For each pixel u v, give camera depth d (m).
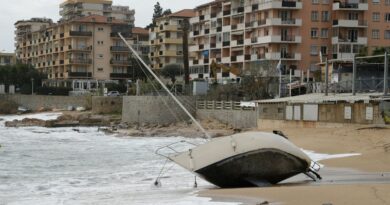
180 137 60.66
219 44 113.88
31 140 59.69
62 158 41.50
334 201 15.34
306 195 16.81
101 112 91.56
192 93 79.50
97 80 133.88
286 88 74.19
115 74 136.00
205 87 79.75
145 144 53.34
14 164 37.53
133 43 140.62
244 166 21.64
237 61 106.81
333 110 45.47
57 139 60.97
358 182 21.25
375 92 50.12
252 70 85.56
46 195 23.14
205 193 19.23
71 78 134.25
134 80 124.50
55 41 143.50
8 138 62.22
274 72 86.31
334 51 99.38
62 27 140.00
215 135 58.03
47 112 107.06
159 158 40.16
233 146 21.73
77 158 41.38
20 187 26.33
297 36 98.62
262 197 17.12
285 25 98.06
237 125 64.06
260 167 21.80
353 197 15.92
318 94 56.78
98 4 179.50
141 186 24.94
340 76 64.94
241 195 17.92
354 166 27.05
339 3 98.75
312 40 99.69
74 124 81.25
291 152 21.73
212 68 90.69
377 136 37.66
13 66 135.75
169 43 134.12
